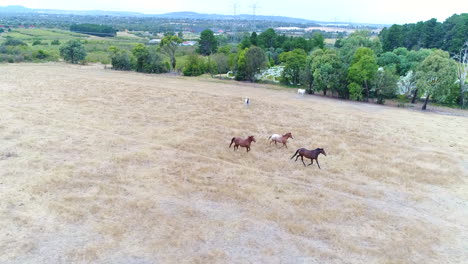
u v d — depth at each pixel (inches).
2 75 1820.9
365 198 637.9
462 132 1155.3
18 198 562.6
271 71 2728.8
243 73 2321.6
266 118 1221.7
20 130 912.9
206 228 510.3
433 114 1515.7
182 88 1802.4
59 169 684.7
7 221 496.4
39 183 618.5
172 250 454.9
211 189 634.8
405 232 526.6
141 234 486.6
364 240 501.0
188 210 555.5
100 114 1136.8
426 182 721.0
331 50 1871.3
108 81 1871.3
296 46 3371.1
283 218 548.4
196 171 718.5
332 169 765.9
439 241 507.2
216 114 1239.5
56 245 452.8
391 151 911.0
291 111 1363.2
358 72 1697.8
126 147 839.7
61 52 2785.4
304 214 560.7
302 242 488.4
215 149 864.9
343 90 1820.9
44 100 1289.4
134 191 613.9
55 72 2128.4
